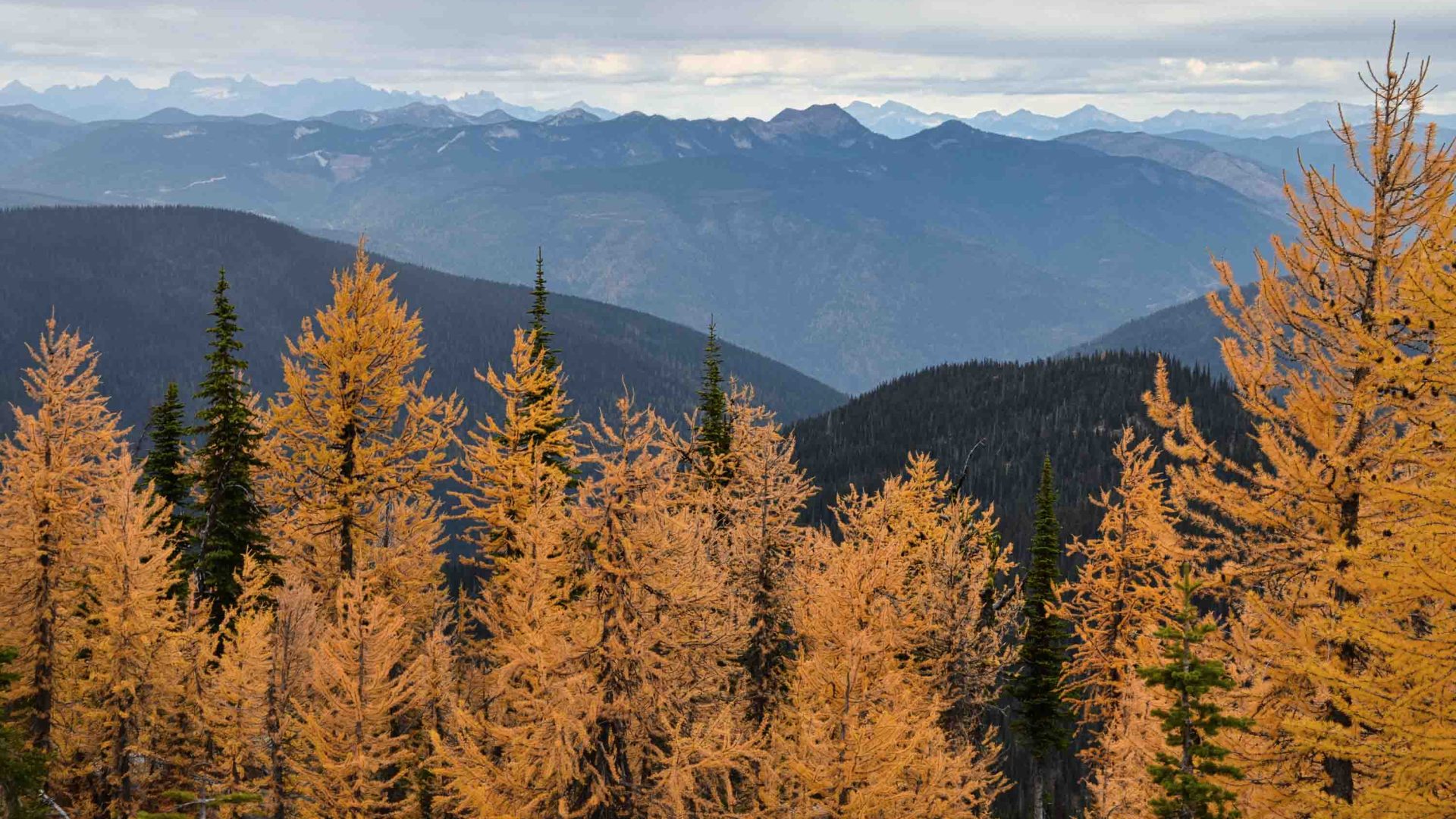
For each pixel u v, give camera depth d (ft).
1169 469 49.11
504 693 61.11
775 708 77.41
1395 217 44.14
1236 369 47.78
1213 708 47.80
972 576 90.99
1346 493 43.75
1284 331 46.88
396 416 97.25
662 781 57.26
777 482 80.64
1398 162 44.04
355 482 92.22
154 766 94.79
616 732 59.77
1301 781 45.16
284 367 90.89
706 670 63.87
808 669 66.44
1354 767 43.24
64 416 97.19
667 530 63.46
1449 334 35.60
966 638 88.22
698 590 62.95
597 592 61.62
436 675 84.89
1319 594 46.29
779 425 100.53
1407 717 34.09
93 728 91.91
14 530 91.86
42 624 93.35
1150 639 85.20
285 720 81.46
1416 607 36.40
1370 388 43.32
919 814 61.77
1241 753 46.91
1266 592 47.42
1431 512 35.17
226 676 80.79
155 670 88.53
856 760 58.08
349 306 92.48
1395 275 43.83
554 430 99.71
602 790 56.95
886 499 94.99
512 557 90.53
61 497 94.99
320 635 87.30
